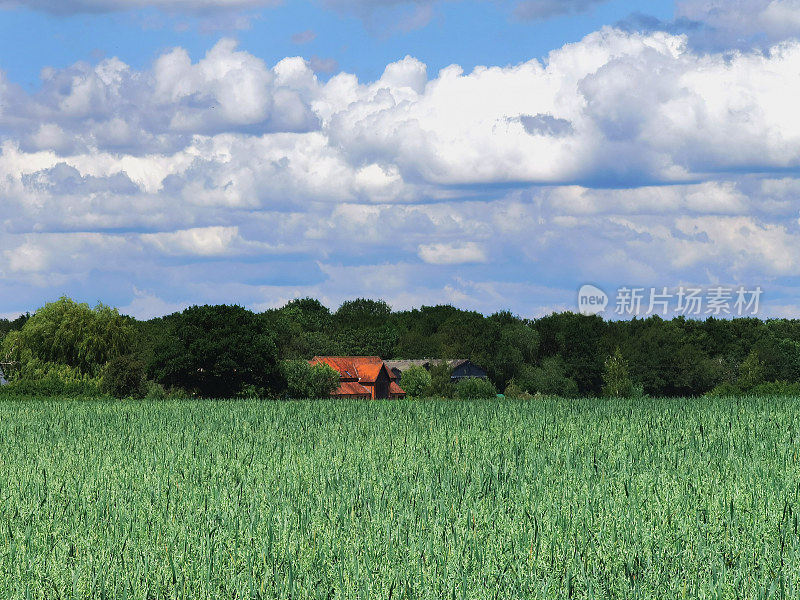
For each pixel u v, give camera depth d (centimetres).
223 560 1916
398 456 3416
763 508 2219
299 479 2934
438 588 1730
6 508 2530
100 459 3606
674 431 4369
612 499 2364
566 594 1686
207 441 4366
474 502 2452
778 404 6109
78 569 1872
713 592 1647
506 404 6762
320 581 1759
